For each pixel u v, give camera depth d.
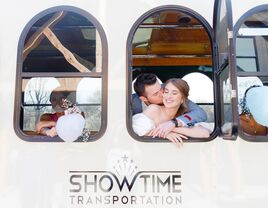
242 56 2.96
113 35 2.76
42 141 2.62
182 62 3.82
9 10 2.82
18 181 2.59
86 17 2.79
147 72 3.75
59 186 2.58
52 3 2.83
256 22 2.89
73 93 2.98
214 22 2.72
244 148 2.60
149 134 2.64
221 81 2.59
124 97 2.67
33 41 2.96
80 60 3.27
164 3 2.80
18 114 2.66
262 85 2.78
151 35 3.31
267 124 2.47
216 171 2.58
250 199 2.54
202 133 2.63
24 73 2.74
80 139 2.61
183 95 2.96
